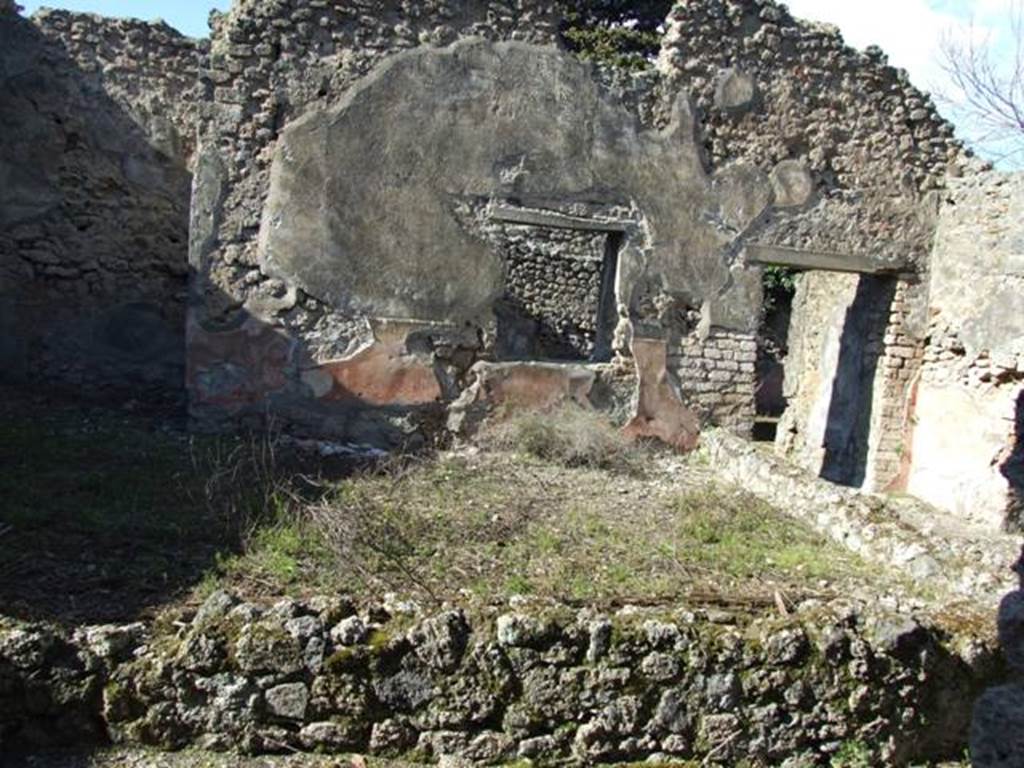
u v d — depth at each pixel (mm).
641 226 9195
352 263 8484
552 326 14109
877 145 9922
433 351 8711
